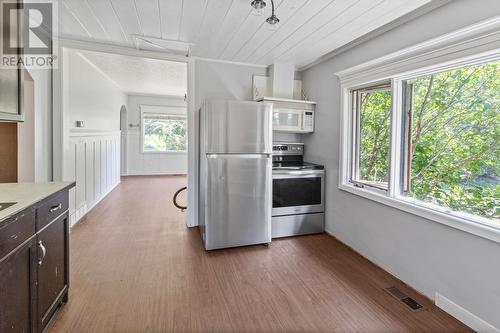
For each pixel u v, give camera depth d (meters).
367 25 2.37
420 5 1.99
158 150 8.25
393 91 2.36
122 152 7.87
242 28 2.48
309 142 3.74
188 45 2.96
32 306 1.40
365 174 2.89
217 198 2.85
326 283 2.25
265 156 2.98
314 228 3.40
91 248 2.90
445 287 1.90
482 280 1.67
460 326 1.74
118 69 4.80
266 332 1.68
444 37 1.82
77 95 3.70
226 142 2.83
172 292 2.10
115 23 2.44
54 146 2.99
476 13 1.68
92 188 4.50
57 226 1.73
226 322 1.76
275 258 2.72
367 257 2.69
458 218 1.80
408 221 2.21
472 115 1.86
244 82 3.64
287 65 3.61
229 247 2.93
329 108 3.28
